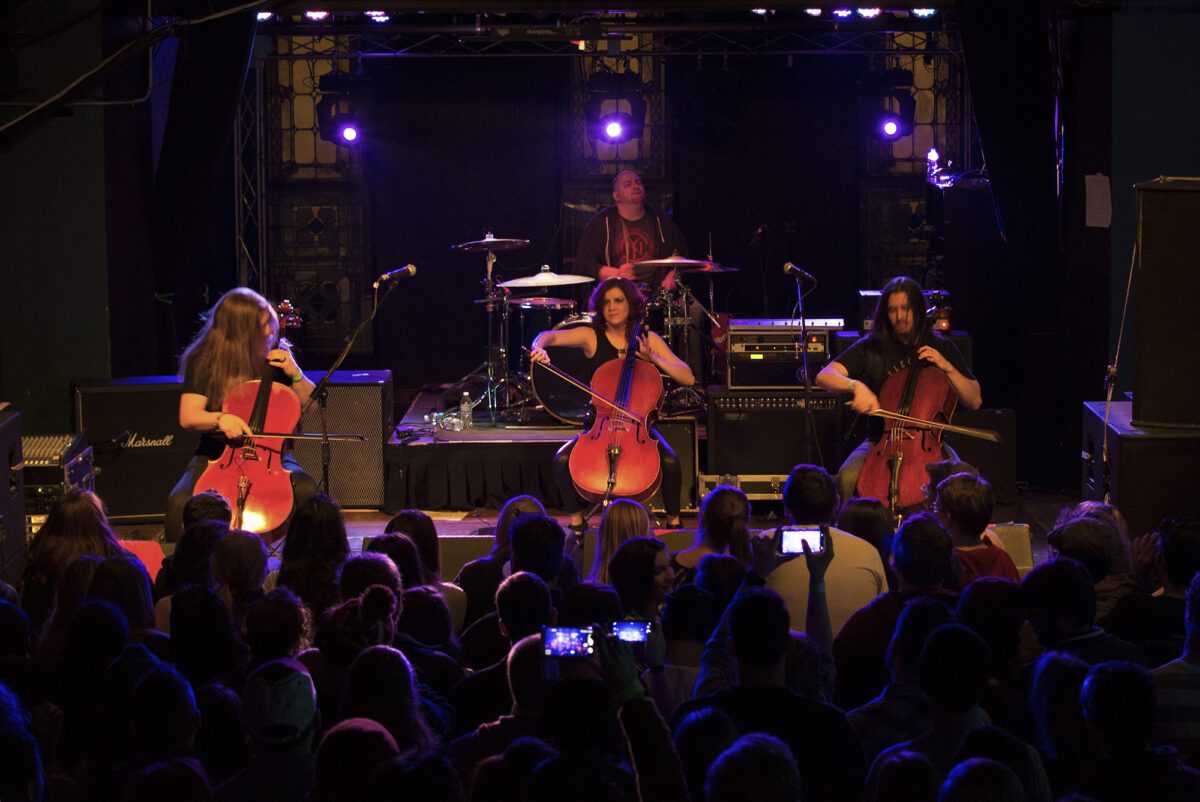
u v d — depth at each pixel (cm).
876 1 995
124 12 897
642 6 995
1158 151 944
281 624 340
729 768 226
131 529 876
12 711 254
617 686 269
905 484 689
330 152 1323
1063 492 966
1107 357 957
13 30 784
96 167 890
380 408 910
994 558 453
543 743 264
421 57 1273
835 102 1316
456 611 457
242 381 677
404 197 1330
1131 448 701
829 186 1327
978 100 927
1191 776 273
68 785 302
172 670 286
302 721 284
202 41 920
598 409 754
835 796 296
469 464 916
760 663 301
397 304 1342
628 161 1328
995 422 916
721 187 1328
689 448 898
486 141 1325
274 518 655
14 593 403
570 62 1314
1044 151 930
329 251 1330
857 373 720
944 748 294
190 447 887
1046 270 953
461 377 1345
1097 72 941
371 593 346
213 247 1274
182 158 933
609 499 735
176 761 262
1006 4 907
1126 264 951
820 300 1341
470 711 353
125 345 923
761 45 1285
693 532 577
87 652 335
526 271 1340
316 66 1306
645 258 1140
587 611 337
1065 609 360
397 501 915
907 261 1329
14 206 878
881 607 385
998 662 358
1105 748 281
